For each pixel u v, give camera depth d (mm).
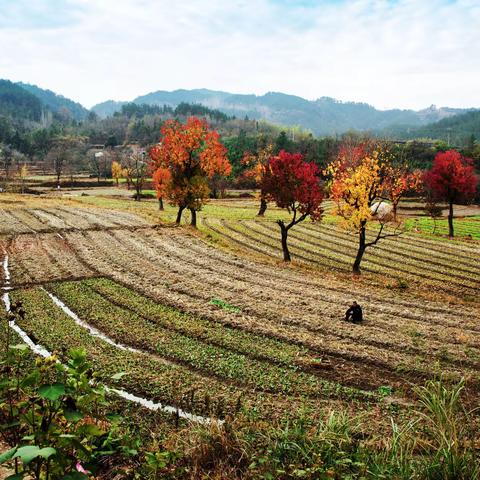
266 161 91438
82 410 6730
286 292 33781
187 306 28781
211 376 19516
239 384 18672
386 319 28047
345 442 9820
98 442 8492
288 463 9312
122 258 42188
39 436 5945
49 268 37531
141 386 17469
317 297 32781
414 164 146875
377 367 20859
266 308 29016
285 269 41812
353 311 27109
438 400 10680
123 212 72562
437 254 55062
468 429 10688
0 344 21250
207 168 58500
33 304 28547
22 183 121125
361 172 41344
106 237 52281
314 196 44000
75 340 22703
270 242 59438
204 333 24406
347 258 51781
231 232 64812
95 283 33719
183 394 16875
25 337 23312
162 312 27656
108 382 17781
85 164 191625
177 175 60031
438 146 165375
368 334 24875
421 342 23812
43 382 7266
